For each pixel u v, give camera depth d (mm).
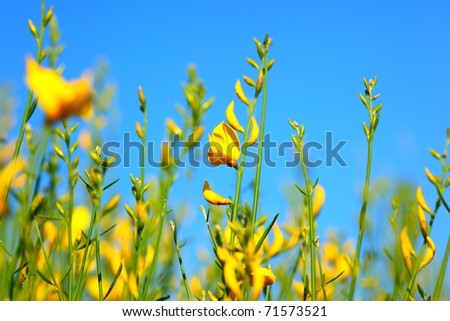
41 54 693
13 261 684
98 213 677
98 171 675
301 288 770
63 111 689
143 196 705
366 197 679
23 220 687
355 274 679
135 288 680
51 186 744
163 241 790
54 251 730
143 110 693
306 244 692
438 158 675
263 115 667
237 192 663
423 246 679
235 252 653
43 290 729
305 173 678
